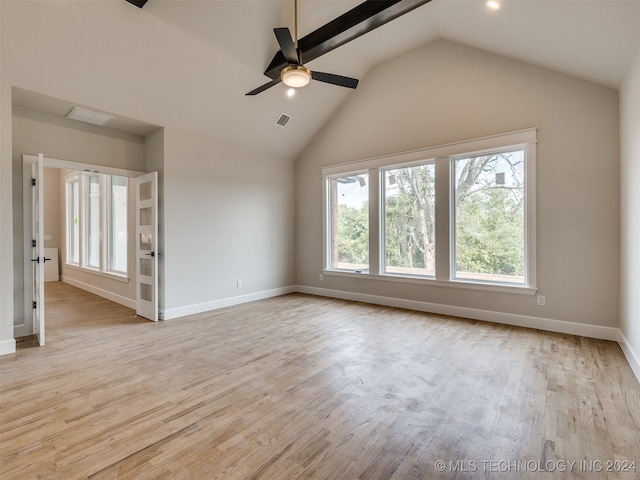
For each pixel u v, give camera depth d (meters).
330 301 5.55
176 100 4.12
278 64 4.09
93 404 2.23
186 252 4.69
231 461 1.67
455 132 4.42
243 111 4.78
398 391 2.40
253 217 5.66
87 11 2.91
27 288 3.82
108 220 6.16
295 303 5.39
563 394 2.33
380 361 2.95
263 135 5.45
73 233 7.65
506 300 4.09
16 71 3.07
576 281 3.62
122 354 3.15
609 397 2.29
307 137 6.01
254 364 2.89
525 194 3.93
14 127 3.68
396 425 1.98
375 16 3.20
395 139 5.01
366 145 5.36
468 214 4.41
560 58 3.36
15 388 2.46
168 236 4.48
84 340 3.57
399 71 4.94
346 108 5.60
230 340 3.55
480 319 4.28
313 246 6.20
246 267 5.54
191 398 2.31
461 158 4.46
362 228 5.57
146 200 4.54
